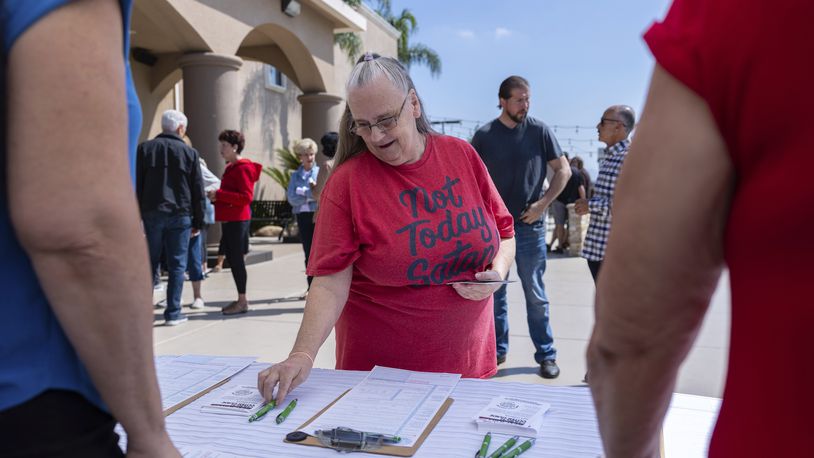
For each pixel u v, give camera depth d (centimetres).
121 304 79
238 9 876
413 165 200
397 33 1742
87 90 73
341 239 195
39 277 76
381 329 204
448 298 203
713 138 62
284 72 1191
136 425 86
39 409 78
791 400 59
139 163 506
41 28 71
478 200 209
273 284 726
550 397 163
